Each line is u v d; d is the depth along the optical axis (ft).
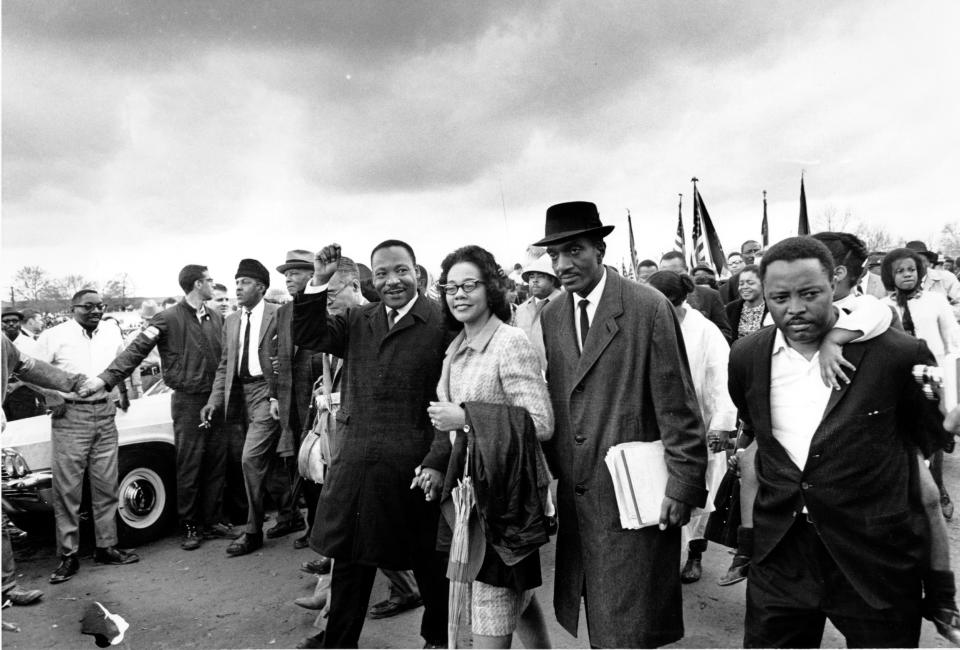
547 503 7.33
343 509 8.96
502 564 7.20
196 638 10.64
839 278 9.06
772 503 6.37
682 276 11.96
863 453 5.88
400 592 11.30
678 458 6.84
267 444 15.03
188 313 15.89
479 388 7.68
